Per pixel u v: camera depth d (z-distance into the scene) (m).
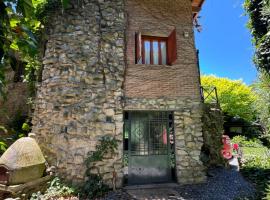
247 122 19.98
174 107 6.79
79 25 6.78
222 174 7.64
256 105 6.30
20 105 9.70
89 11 6.88
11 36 1.78
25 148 5.48
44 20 7.05
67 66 6.54
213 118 8.98
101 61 6.61
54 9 7.00
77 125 6.18
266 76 5.15
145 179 6.55
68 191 5.42
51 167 6.05
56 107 6.45
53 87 6.61
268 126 6.27
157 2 7.35
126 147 6.68
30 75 8.32
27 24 2.14
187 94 6.96
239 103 19.36
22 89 9.90
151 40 7.32
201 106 7.03
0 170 5.17
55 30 6.88
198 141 6.79
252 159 9.30
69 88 6.40
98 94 6.43
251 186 6.53
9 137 8.16
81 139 6.11
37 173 5.56
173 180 6.71
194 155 6.68
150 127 6.85
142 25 7.11
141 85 6.71
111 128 6.29
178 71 7.03
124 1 7.15
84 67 6.52
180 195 5.67
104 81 6.54
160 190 6.00
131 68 6.75
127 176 6.47
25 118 9.47
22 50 1.87
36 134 6.68
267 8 4.70
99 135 6.19
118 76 6.61
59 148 6.16
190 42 7.32
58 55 6.69
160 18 7.27
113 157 6.16
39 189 5.50
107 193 5.73
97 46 6.68
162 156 6.79
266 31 5.10
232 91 19.86
